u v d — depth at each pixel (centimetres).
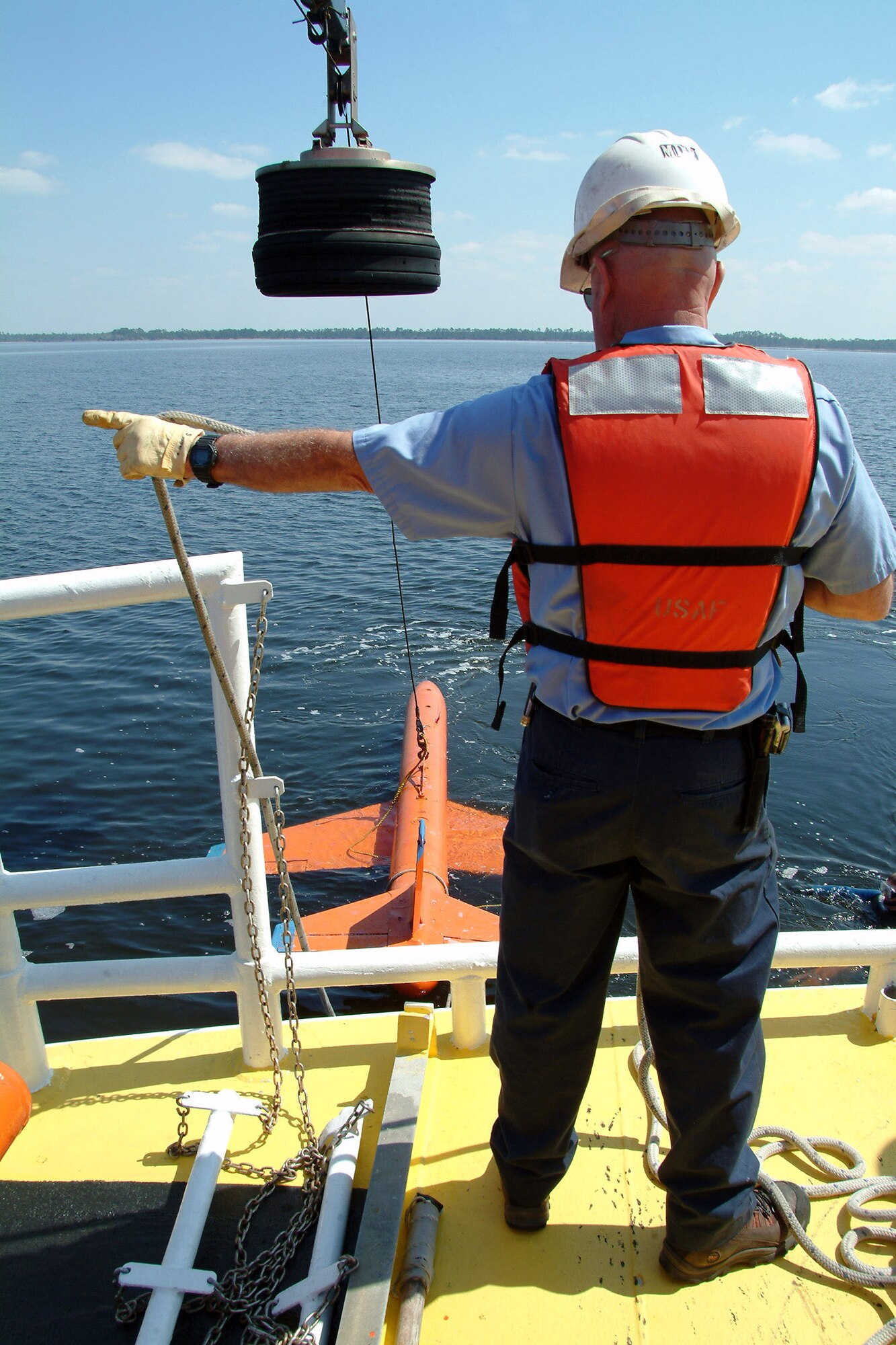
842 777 855
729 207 144
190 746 897
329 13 200
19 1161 211
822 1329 172
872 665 1172
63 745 902
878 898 678
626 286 147
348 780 845
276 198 191
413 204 194
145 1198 198
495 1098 227
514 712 1014
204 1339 169
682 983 159
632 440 134
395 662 1178
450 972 232
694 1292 179
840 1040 246
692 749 144
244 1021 235
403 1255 183
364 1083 234
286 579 1650
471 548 1920
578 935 160
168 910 648
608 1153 211
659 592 137
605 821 149
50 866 693
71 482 2784
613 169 143
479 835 757
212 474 153
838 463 140
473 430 141
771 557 136
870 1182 200
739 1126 165
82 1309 173
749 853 153
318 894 679
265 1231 190
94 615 1327
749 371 136
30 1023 230
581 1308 176
